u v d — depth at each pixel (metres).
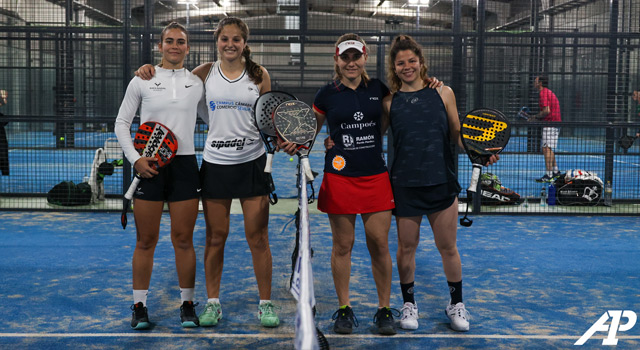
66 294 4.15
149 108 3.49
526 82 9.15
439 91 3.50
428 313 3.83
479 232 6.50
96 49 11.24
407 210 3.44
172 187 3.51
